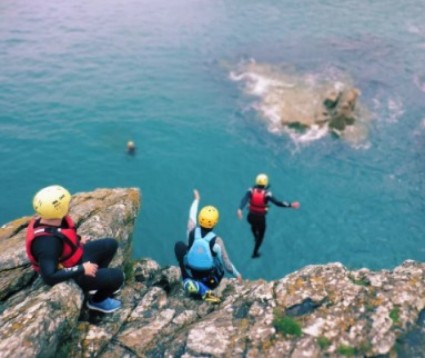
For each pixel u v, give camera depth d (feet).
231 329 18.28
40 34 101.76
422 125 76.38
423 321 17.69
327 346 16.92
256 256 52.60
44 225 15.69
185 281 22.31
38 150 67.97
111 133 72.28
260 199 43.50
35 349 15.31
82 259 17.17
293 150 70.59
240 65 93.56
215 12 119.34
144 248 54.29
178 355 17.66
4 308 18.31
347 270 20.59
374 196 62.44
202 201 61.36
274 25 112.68
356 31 109.60
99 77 86.63
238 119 76.79
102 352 18.06
